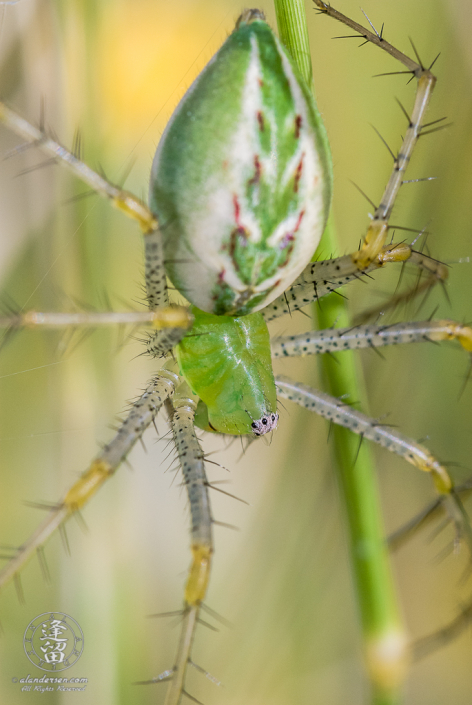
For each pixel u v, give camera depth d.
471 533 0.13
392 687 0.13
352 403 0.13
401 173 0.12
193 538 0.12
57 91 0.13
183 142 0.12
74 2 0.13
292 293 0.13
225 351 0.13
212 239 0.12
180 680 0.12
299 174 0.12
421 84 0.12
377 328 0.13
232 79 0.12
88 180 0.12
